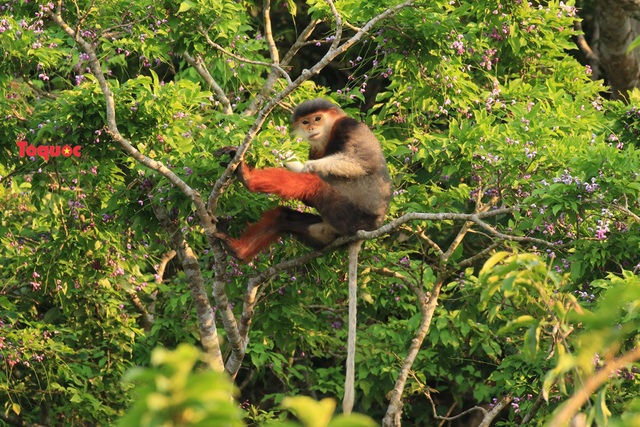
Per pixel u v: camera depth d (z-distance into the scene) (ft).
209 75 46.96
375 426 9.36
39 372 46.44
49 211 46.06
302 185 33.37
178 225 38.47
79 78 43.62
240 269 40.29
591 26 73.72
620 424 9.78
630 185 33.37
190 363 9.08
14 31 39.52
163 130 38.19
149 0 39.65
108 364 48.11
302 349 51.90
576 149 37.37
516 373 39.60
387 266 46.01
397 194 42.52
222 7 38.32
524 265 17.57
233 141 37.22
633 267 36.04
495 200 41.81
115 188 42.78
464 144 39.19
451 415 67.26
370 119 46.88
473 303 41.60
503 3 44.50
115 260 45.06
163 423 8.87
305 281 40.96
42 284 45.09
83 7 40.81
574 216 34.32
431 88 43.83
